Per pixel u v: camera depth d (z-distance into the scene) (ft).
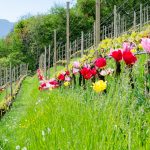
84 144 14.08
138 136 13.60
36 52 356.79
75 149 14.19
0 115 66.90
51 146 15.99
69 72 44.24
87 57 61.46
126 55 18.93
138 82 20.39
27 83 184.75
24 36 376.68
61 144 15.38
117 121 14.80
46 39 344.28
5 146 25.59
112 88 17.60
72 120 18.88
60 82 47.19
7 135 35.40
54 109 27.04
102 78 27.58
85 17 326.24
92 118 16.25
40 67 265.95
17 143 24.02
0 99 125.70
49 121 22.61
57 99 33.30
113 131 14.20
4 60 370.73
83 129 15.67
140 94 17.61
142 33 46.83
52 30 341.41
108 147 13.04
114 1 298.76
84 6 326.44
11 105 87.81
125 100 15.85
